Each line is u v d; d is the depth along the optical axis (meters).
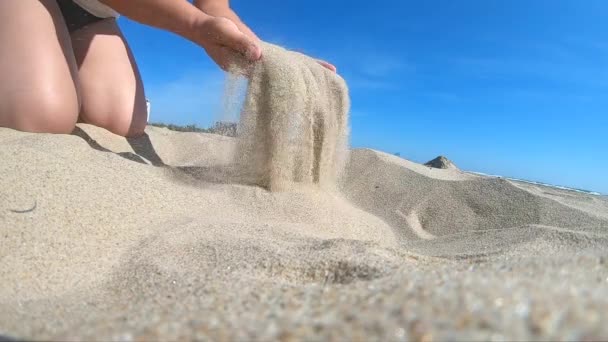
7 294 0.26
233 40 0.52
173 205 0.43
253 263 0.29
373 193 0.65
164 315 0.17
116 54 0.70
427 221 0.58
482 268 0.22
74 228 0.34
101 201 0.38
